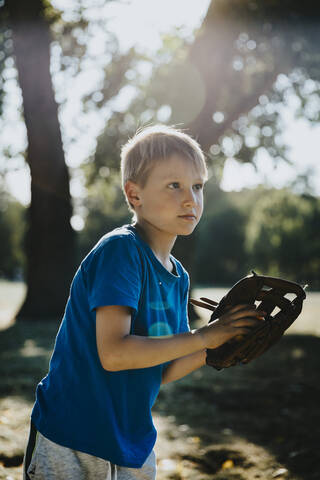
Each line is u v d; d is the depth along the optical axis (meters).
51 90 11.56
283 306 1.43
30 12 11.00
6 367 5.50
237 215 47.81
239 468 2.90
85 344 1.43
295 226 34.19
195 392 4.73
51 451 1.41
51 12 11.12
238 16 10.03
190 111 11.54
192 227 1.48
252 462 2.99
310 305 20.14
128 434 1.44
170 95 12.07
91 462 1.40
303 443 3.33
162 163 1.46
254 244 35.91
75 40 11.65
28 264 11.64
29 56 11.23
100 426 1.39
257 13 9.96
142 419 1.48
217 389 4.86
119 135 12.73
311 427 3.71
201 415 3.99
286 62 11.00
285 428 3.68
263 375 5.65
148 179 1.47
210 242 48.28
